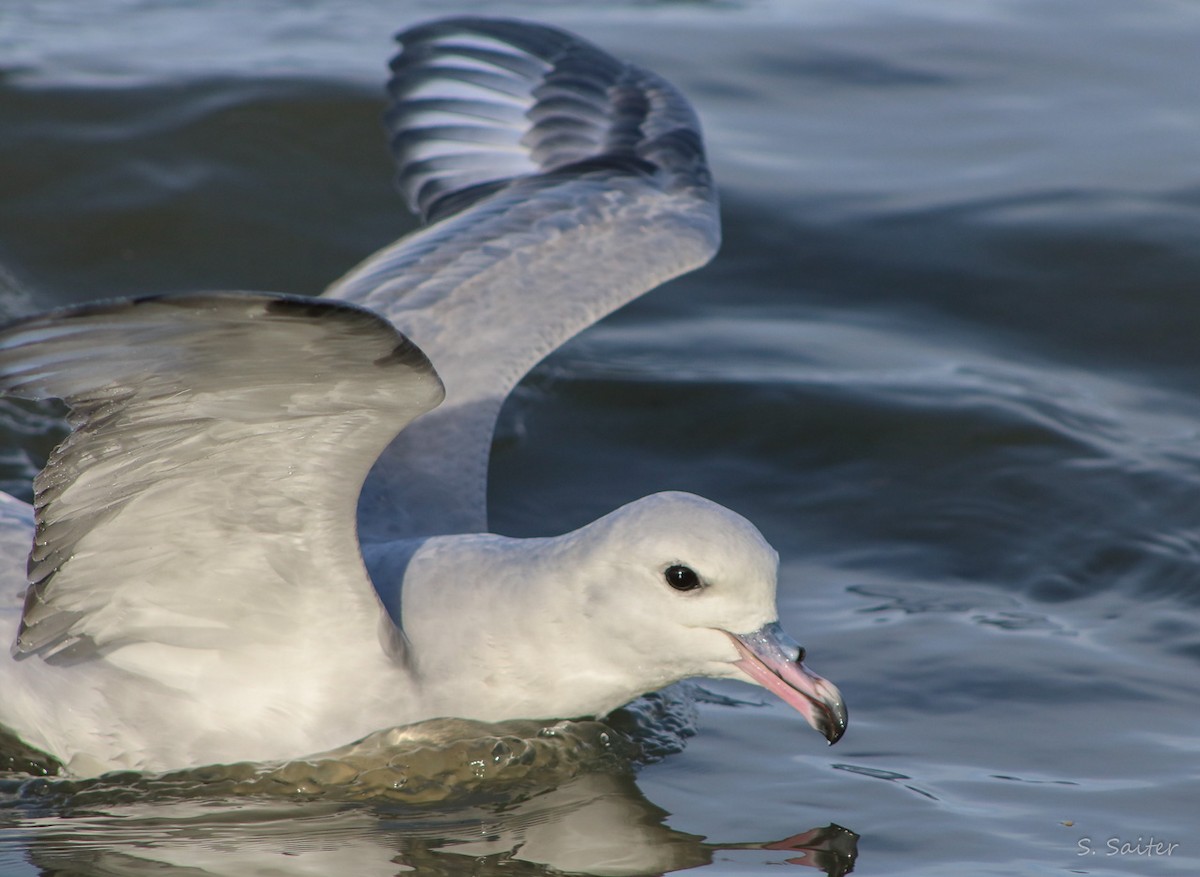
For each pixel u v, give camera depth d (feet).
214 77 57.11
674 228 40.73
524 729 31.96
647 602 30.22
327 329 22.89
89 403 24.84
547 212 40.47
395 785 30.86
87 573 29.12
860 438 43.86
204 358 23.86
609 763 31.68
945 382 46.19
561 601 30.86
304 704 30.68
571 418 44.78
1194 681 34.35
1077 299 50.65
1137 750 31.86
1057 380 47.03
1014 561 39.27
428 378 24.50
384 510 35.19
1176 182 56.29
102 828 29.50
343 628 30.09
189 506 27.99
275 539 28.63
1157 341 49.14
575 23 66.74
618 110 44.55
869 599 37.63
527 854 28.63
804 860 28.25
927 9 70.18
